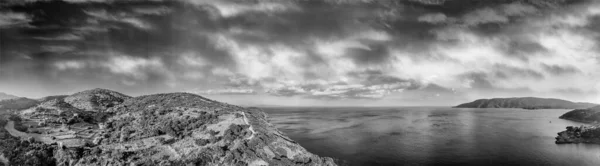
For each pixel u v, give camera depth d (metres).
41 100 131.62
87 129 88.75
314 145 134.88
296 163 78.31
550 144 136.88
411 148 128.62
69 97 131.75
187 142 77.88
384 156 113.94
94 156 66.25
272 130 106.38
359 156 113.81
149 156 68.44
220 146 73.56
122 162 63.94
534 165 101.88
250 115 125.25
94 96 133.62
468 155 115.62
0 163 61.03
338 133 176.62
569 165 101.44
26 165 61.28
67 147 70.19
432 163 104.62
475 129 195.25
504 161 106.88
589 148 126.81
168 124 91.25
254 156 72.62
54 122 91.12
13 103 120.38
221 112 111.75
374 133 177.12
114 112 113.12
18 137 74.38
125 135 82.25
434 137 159.62
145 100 134.00
